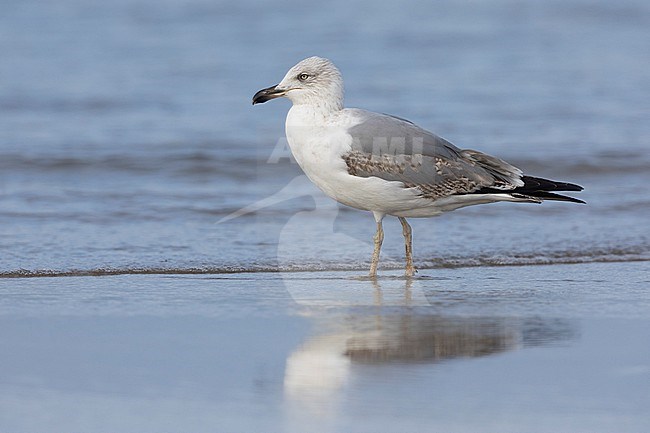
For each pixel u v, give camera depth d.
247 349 9.76
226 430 8.05
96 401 8.56
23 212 15.98
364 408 8.45
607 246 14.50
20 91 25.80
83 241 14.37
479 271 13.19
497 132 22.73
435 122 23.72
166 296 11.65
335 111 12.20
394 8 36.88
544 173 19.55
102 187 17.88
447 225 15.52
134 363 9.39
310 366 9.31
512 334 10.24
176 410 8.39
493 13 36.94
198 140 21.34
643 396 8.72
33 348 9.76
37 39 31.28
